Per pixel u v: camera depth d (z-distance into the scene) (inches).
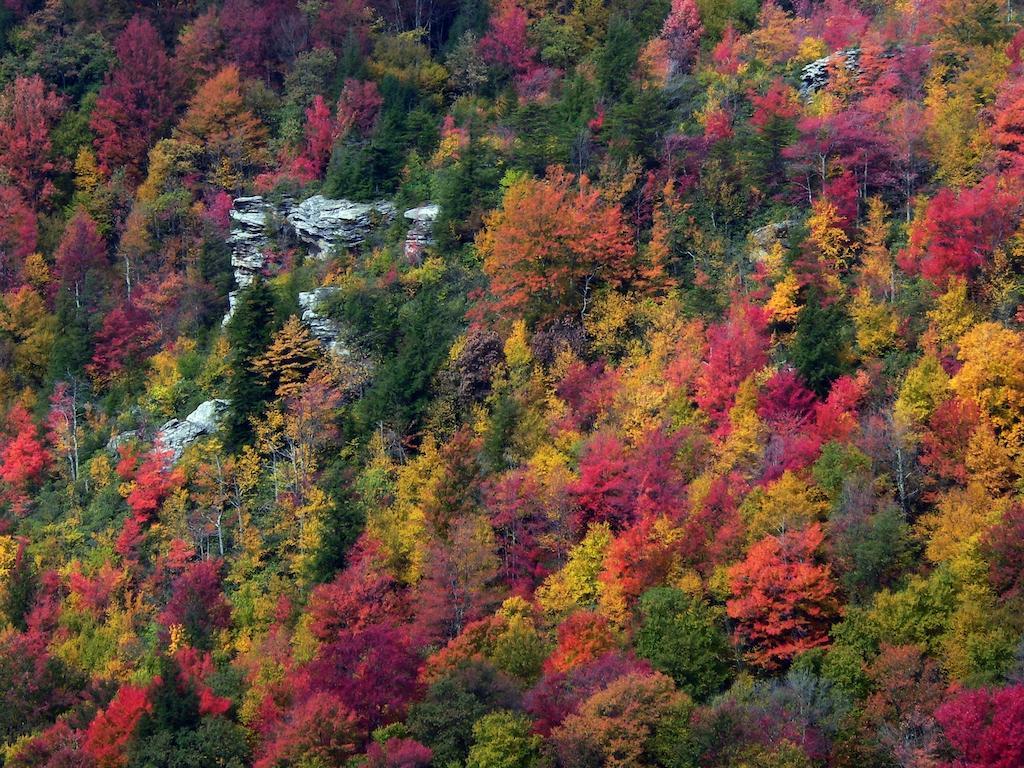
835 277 7741.1
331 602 6614.2
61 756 5930.1
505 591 6678.2
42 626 7327.8
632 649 5935.0
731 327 7578.7
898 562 5979.3
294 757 5664.4
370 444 7824.8
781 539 6003.9
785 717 5265.8
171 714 5964.6
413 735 5669.3
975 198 7416.3
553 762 5438.0
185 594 7180.1
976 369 6515.8
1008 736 4845.0
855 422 6692.9
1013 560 5610.2
